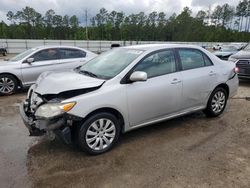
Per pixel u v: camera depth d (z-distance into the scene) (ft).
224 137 13.75
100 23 296.51
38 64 24.67
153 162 11.09
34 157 11.53
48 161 11.18
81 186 9.44
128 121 12.41
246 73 27.76
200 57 15.60
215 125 15.53
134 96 12.21
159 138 13.56
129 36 277.23
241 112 18.12
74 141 11.59
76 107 10.57
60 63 25.72
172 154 11.80
